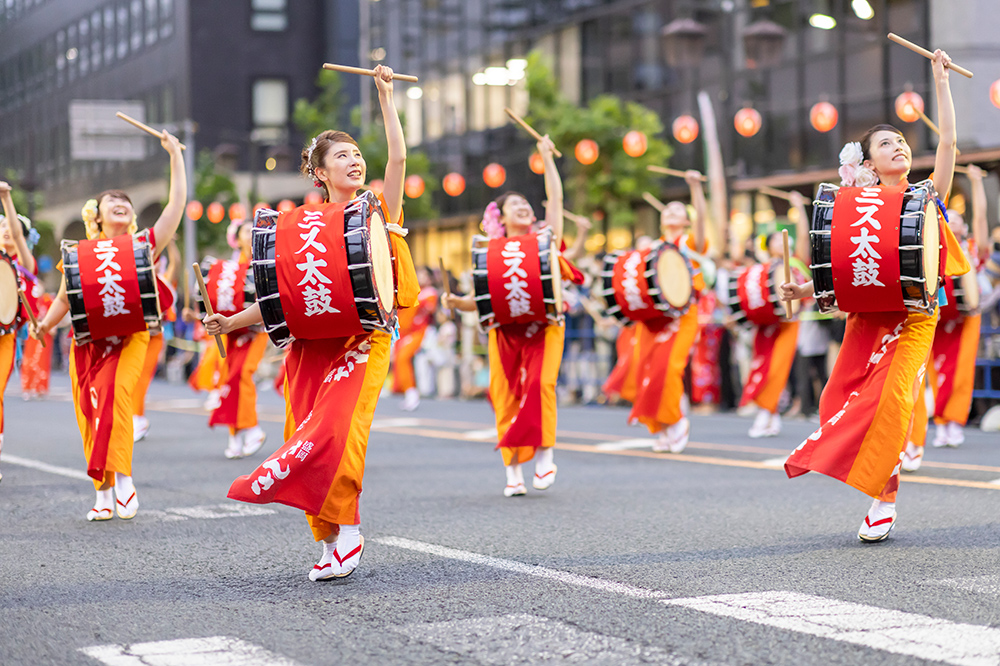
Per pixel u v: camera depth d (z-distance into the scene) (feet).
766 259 45.68
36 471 33.17
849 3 78.69
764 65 83.15
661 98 91.45
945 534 21.61
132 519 24.49
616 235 88.58
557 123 82.79
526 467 33.35
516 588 17.62
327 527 18.22
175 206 24.40
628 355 39.55
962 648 14.01
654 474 31.24
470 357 66.80
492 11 108.47
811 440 20.83
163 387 82.94
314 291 17.21
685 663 13.66
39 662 14.11
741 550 20.39
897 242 19.58
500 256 27.58
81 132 104.88
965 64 73.46
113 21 155.63
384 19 124.16
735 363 55.88
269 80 140.87
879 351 20.59
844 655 13.83
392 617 15.98
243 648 14.57
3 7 185.78
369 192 17.47
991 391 46.01
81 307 23.88
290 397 18.40
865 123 77.97
